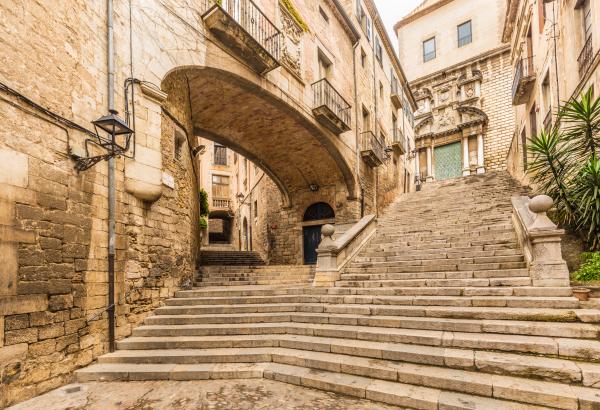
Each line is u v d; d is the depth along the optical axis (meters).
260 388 4.33
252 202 21.25
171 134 7.48
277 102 10.24
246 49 8.55
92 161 5.12
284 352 5.02
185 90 8.57
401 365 4.22
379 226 11.10
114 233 5.57
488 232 7.95
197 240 10.25
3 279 3.95
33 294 4.28
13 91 4.16
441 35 26.33
